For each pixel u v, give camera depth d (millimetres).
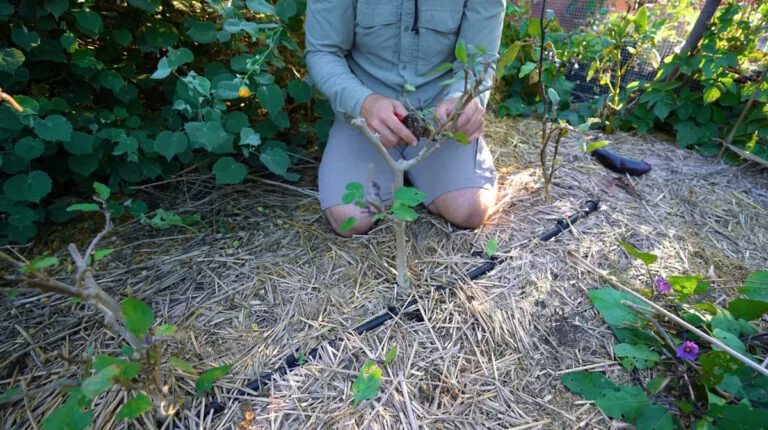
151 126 1879
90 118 1688
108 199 1832
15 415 1107
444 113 1468
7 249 1571
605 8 2875
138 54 1854
